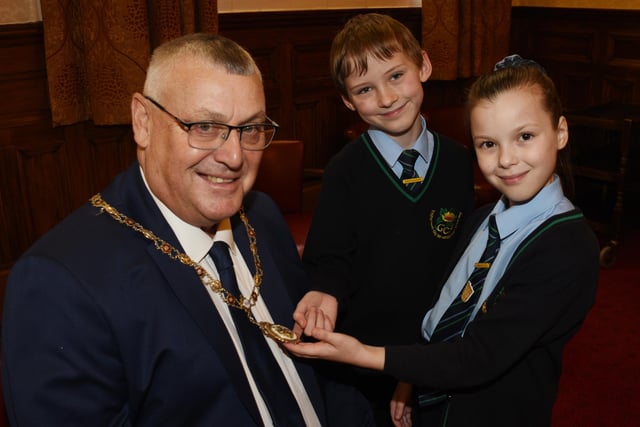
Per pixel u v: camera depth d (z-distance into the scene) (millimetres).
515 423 1315
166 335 1100
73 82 3316
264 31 4160
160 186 1153
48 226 3527
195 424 1126
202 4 3555
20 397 1018
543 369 1313
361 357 1264
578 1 4875
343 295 1663
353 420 1449
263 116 1146
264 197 1561
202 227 1238
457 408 1342
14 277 1059
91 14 3234
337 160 1811
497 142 1266
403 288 1780
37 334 1028
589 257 1224
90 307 1051
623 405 2652
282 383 1249
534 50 5227
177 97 1076
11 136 3295
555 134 1271
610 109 4145
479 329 1257
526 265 1244
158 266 1143
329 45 4516
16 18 3197
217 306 1212
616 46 4695
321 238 1766
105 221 1168
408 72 1693
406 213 1740
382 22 1703
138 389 1086
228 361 1126
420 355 1263
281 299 1398
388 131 1727
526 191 1269
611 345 3084
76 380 1034
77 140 3529
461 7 4707
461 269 1417
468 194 1814
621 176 3793
